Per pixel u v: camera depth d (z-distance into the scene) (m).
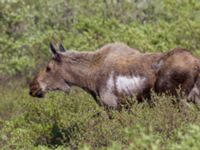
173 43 53.69
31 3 62.34
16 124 43.28
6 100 49.00
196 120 35.56
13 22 59.91
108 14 60.31
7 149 39.34
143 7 60.44
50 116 42.84
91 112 39.94
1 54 57.12
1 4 61.06
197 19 57.53
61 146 38.28
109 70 40.16
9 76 55.41
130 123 35.91
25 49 57.53
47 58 56.41
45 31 58.94
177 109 36.50
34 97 44.66
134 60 39.62
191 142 29.56
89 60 41.28
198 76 37.81
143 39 53.34
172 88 38.22
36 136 41.16
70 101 43.03
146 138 29.44
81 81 41.59
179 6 59.56
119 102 40.00
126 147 32.66
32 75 55.56
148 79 38.94
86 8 61.16
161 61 38.66
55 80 42.53
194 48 53.59
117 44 41.00
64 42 55.78
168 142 32.62
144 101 38.47
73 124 40.41
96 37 55.56
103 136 36.25
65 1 61.53
